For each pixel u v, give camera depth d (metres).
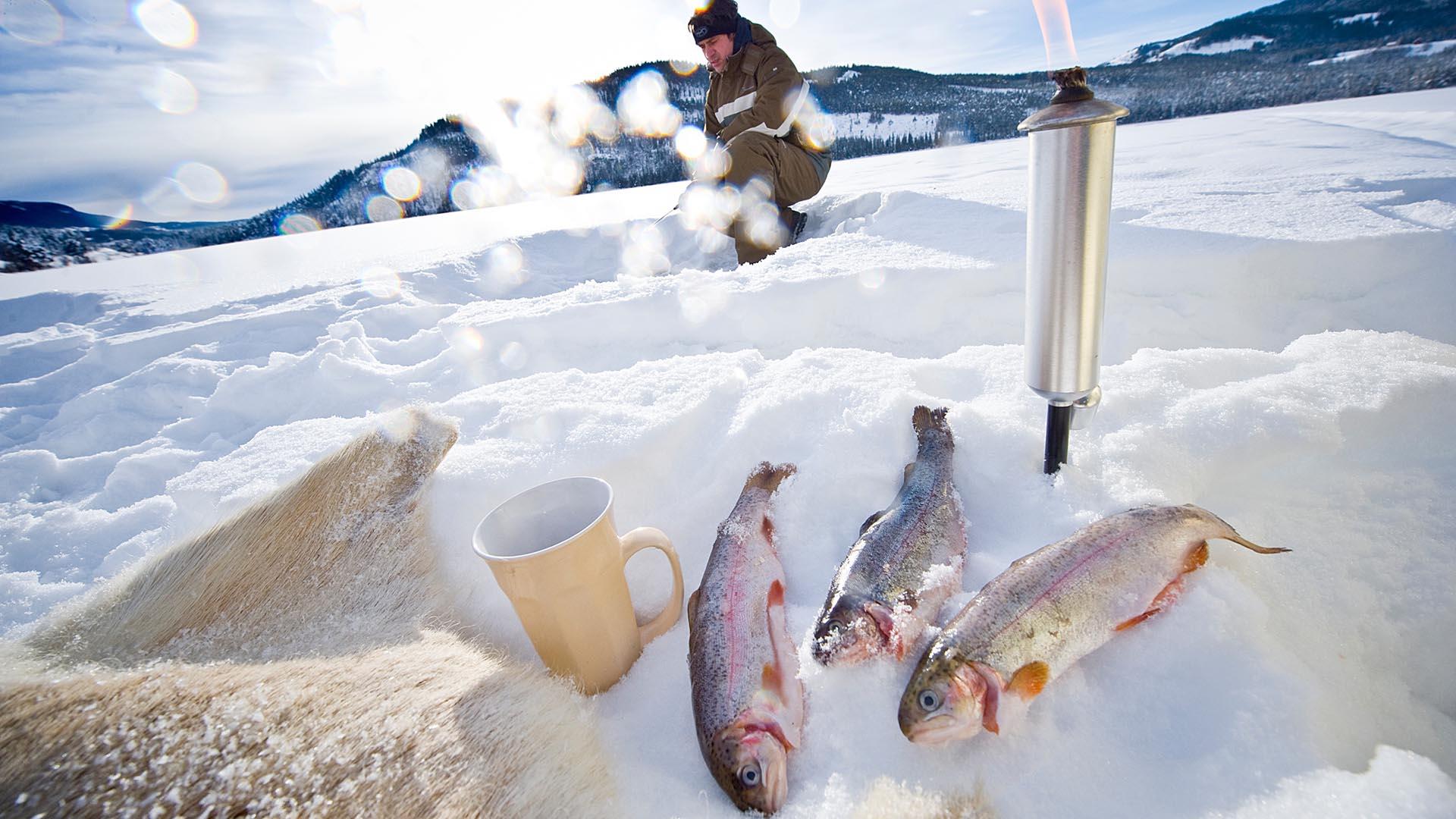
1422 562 1.22
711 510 1.61
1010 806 0.87
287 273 6.23
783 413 1.73
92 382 3.63
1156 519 1.12
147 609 1.13
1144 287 2.50
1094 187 1.11
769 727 0.95
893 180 7.49
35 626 1.09
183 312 4.56
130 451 2.68
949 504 1.33
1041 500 1.37
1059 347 1.23
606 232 5.47
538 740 0.90
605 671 1.20
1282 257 2.40
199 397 3.05
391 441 1.50
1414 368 1.52
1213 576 1.11
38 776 0.67
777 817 0.89
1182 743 0.92
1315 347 1.74
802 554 1.44
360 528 1.37
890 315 2.69
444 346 3.08
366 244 8.76
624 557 1.23
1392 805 0.72
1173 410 1.50
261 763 0.72
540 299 3.48
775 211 4.80
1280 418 1.41
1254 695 0.92
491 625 1.39
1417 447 1.40
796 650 1.15
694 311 2.82
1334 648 1.13
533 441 1.78
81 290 6.38
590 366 2.78
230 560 1.23
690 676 1.12
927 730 0.90
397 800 0.74
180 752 0.72
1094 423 1.50
